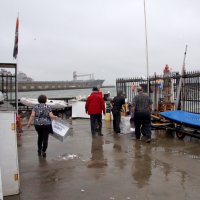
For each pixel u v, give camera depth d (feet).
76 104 45.93
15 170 14.40
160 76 36.52
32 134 31.73
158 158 20.95
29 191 14.92
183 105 33.96
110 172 17.89
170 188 15.07
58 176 17.28
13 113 14.20
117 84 42.98
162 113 31.04
